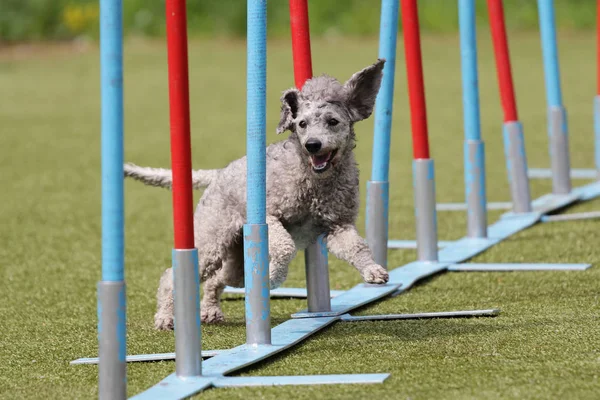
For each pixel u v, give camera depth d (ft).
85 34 135.23
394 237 44.42
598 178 53.83
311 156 27.50
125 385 21.88
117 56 21.16
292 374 24.86
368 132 76.59
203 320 31.24
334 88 28.63
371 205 35.65
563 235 42.86
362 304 32.45
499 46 46.37
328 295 31.35
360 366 25.26
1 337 30.12
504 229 44.09
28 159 67.62
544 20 50.24
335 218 28.55
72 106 91.81
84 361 26.89
